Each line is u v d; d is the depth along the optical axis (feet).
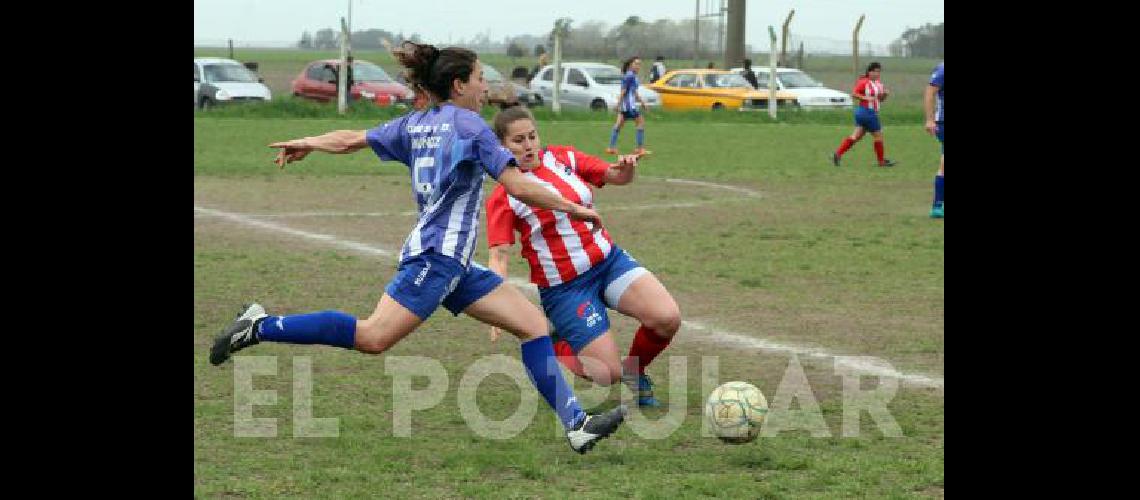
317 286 64.13
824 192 115.03
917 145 181.88
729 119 233.35
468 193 34.60
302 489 32.14
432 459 35.14
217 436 37.11
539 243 41.29
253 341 34.45
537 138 39.32
